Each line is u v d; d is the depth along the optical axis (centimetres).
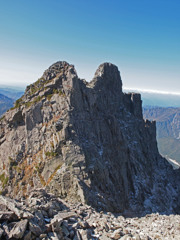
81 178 4925
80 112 6606
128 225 2773
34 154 6162
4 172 6425
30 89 7731
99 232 2244
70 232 2034
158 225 2994
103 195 5150
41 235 1780
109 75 10738
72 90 6594
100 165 5766
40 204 2417
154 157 13638
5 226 1728
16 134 6906
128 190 7600
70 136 5691
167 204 9200
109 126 8012
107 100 9550
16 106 7362
